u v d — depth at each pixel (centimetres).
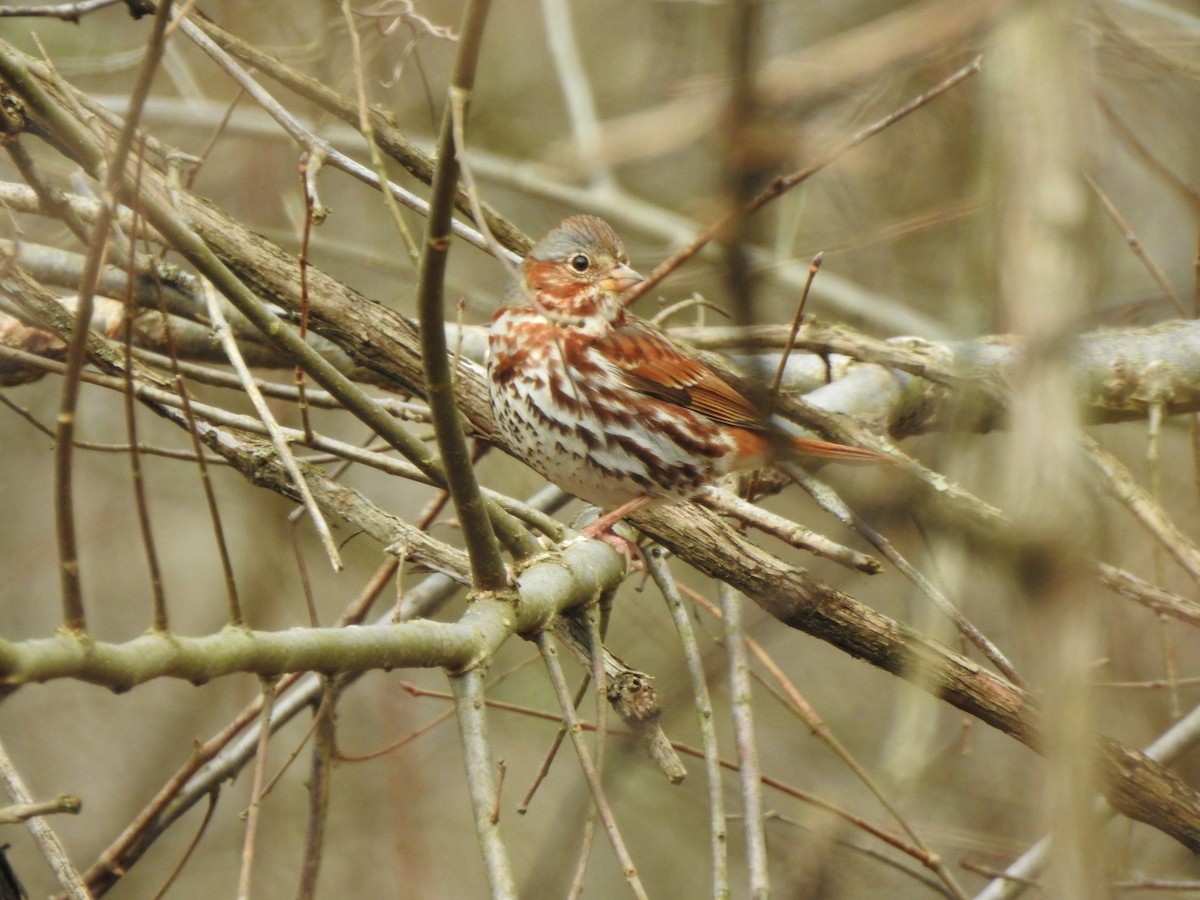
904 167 1390
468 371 1066
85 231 740
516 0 1781
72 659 532
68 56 1634
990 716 827
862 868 1290
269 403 1455
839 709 1612
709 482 1054
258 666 611
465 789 1688
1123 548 1329
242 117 1509
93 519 1694
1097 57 1293
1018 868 1020
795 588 862
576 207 1666
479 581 748
